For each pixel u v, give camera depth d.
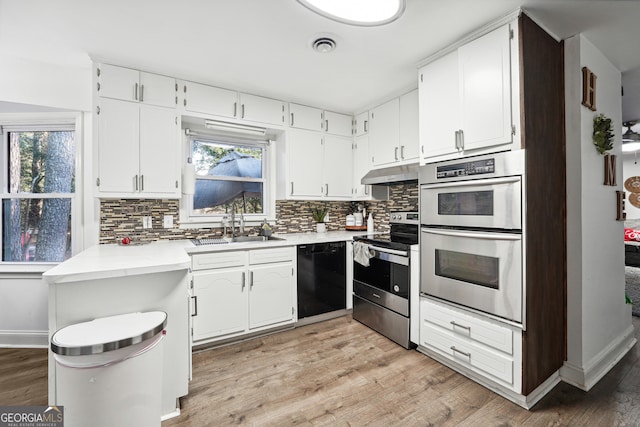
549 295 1.91
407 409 1.77
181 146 2.71
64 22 1.88
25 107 2.53
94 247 2.34
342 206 4.10
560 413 1.73
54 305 1.45
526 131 1.75
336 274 3.15
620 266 2.43
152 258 1.79
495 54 1.84
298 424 1.64
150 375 1.40
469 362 2.02
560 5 1.71
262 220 3.44
